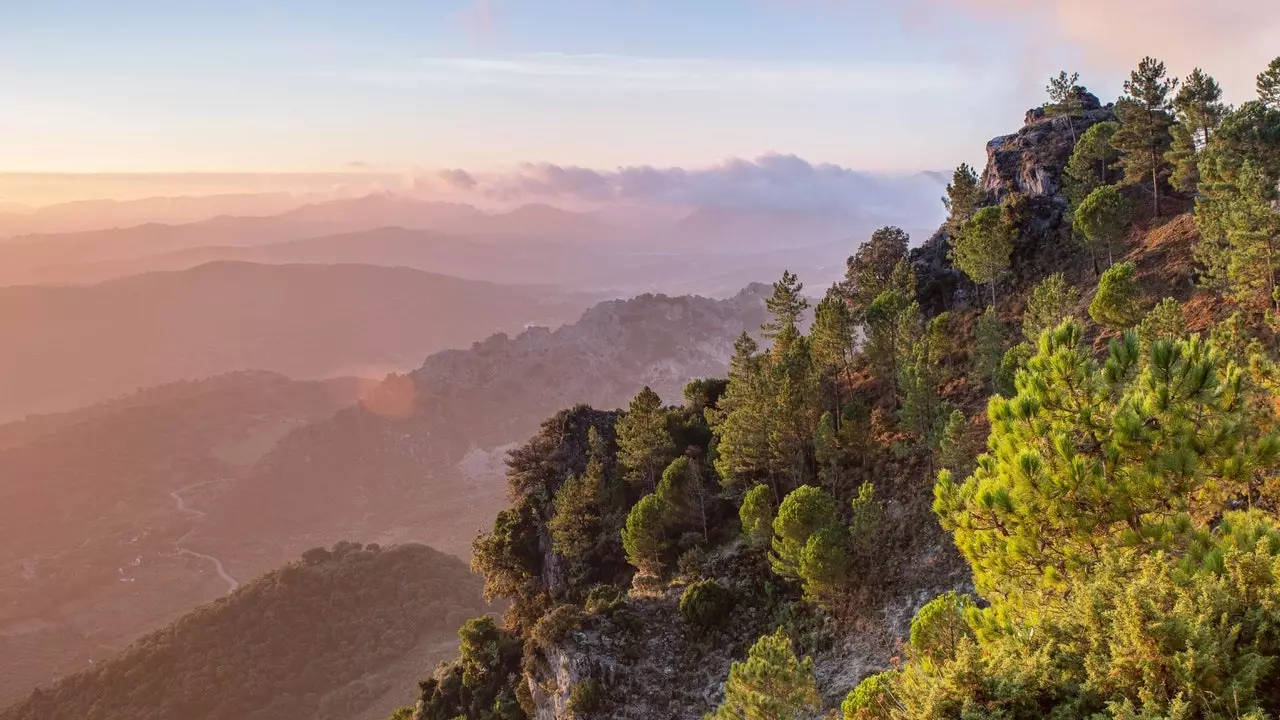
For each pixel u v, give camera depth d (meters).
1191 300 58.16
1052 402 21.03
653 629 57.50
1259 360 25.69
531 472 96.44
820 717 41.47
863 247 110.19
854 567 53.19
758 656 33.50
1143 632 14.12
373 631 187.25
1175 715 12.82
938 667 19.12
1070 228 79.88
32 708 161.50
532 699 64.69
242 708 158.00
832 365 76.44
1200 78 71.75
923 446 59.03
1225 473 19.14
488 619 81.75
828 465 65.88
